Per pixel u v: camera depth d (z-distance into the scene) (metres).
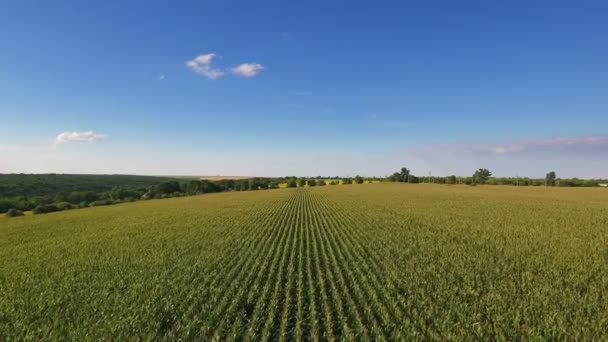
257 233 28.20
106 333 9.88
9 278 17.19
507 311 10.41
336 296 11.88
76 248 25.75
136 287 14.29
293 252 19.94
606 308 10.64
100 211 63.53
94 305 12.30
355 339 9.03
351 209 46.94
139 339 9.41
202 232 30.23
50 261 21.27
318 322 10.06
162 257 20.45
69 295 13.73
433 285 13.27
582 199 62.16
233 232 29.38
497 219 34.31
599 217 35.22
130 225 39.03
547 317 9.84
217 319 10.55
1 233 38.75
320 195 83.81
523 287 12.82
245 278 14.89
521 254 18.72
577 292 12.20
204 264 18.02
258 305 11.28
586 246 20.78
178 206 65.12
